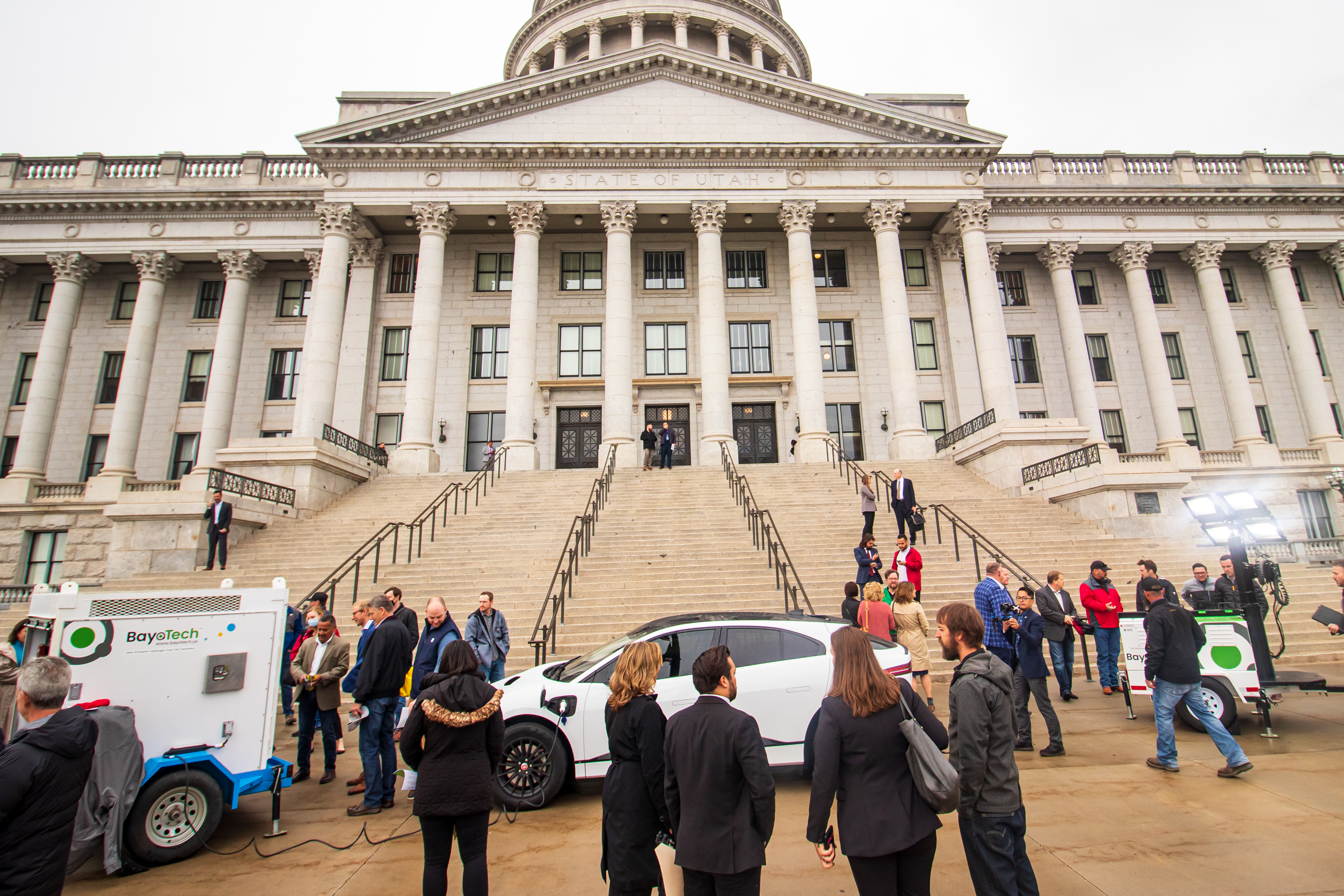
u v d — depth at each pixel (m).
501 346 31.56
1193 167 33.34
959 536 17.72
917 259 33.22
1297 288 34.25
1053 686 11.55
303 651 8.09
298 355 31.78
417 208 27.92
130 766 5.55
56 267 30.33
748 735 3.63
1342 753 7.46
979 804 3.92
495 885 5.10
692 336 32.03
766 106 30.05
